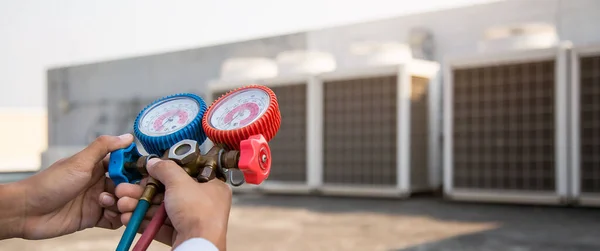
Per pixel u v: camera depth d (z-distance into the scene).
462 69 4.13
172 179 0.52
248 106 0.60
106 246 2.60
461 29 4.45
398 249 2.44
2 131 7.20
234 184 0.57
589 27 3.96
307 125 4.74
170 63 5.75
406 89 4.30
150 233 0.52
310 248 2.48
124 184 0.61
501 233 2.78
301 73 4.75
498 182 3.98
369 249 2.45
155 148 0.61
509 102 3.95
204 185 0.52
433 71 4.57
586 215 3.34
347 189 4.57
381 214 3.47
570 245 2.46
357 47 4.61
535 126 3.86
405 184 4.30
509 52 3.90
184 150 0.57
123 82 6.04
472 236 2.71
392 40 4.67
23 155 7.22
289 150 4.87
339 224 3.12
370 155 4.51
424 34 4.59
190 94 0.66
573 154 3.69
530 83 3.88
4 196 0.69
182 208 0.50
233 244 2.58
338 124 4.67
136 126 0.64
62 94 6.35
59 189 0.70
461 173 4.12
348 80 4.62
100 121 6.19
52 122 6.44
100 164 0.75
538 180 3.82
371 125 4.52
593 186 3.68
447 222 3.13
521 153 3.90
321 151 4.71
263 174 0.55
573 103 3.69
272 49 5.16
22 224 0.71
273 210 3.70
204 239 0.47
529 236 2.68
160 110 0.66
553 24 4.07
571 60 3.70
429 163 4.61
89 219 0.75
